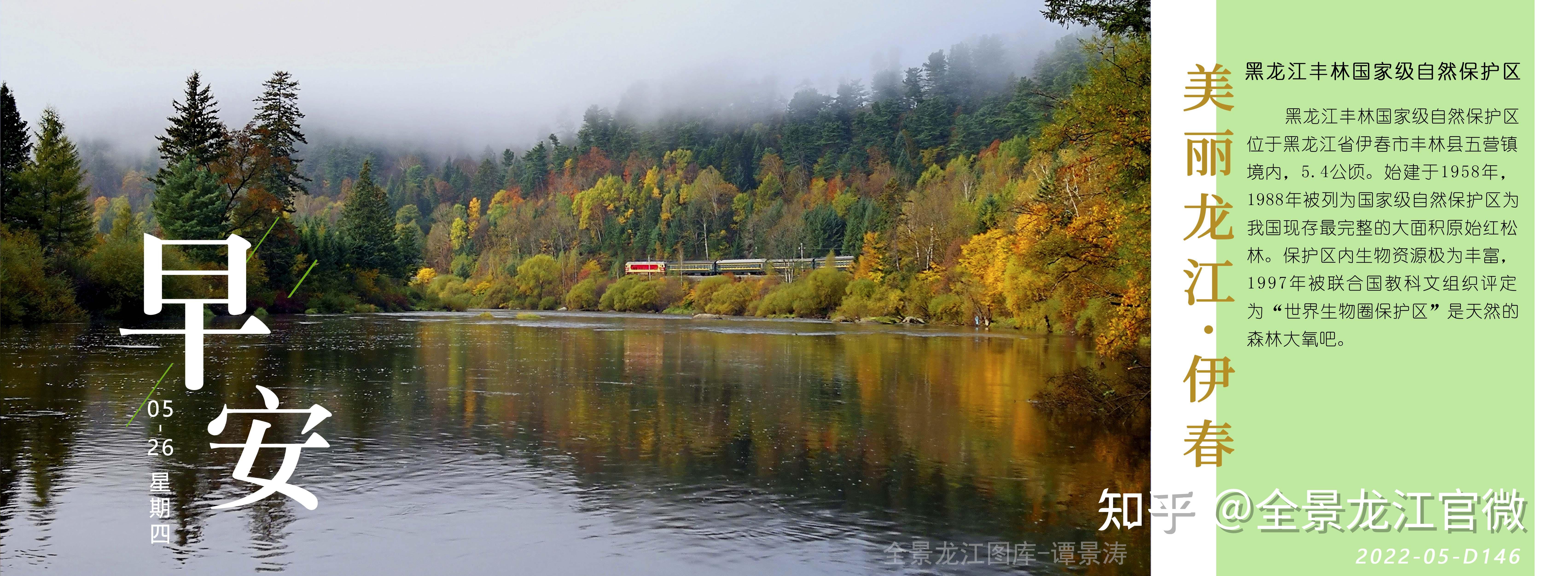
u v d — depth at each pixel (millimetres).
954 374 34781
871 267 101000
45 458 17312
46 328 53500
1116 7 22875
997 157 150250
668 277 137375
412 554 12086
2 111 65312
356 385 29047
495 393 27484
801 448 19312
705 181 196125
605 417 23094
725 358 41906
